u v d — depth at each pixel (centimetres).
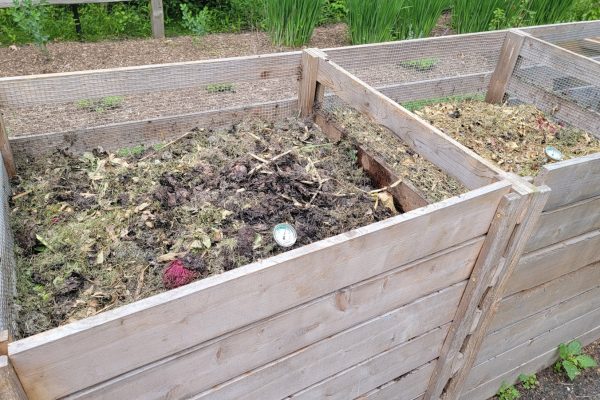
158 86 174
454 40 252
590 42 312
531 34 285
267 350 108
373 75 243
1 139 154
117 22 486
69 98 161
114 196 156
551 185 138
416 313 135
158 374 93
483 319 156
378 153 188
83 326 77
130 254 135
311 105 210
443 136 144
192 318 89
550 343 217
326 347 121
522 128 252
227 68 184
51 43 443
